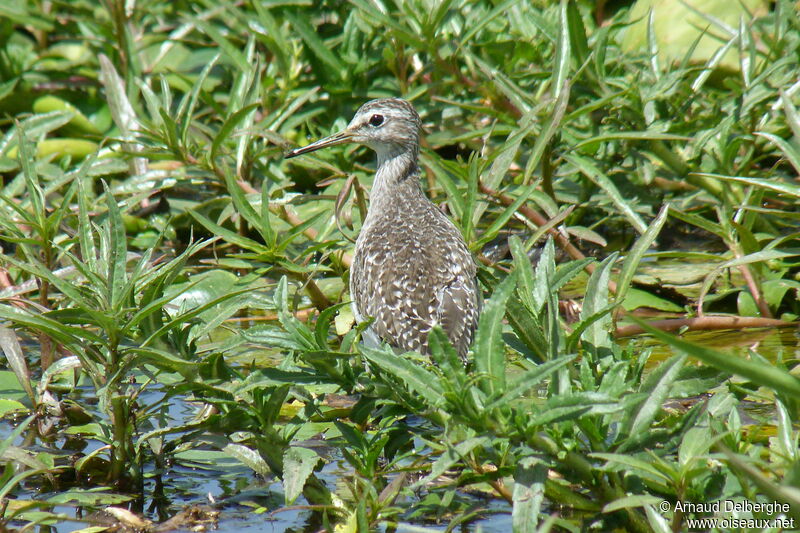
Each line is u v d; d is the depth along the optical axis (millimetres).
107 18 18203
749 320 11914
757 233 12805
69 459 9375
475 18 14328
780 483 7090
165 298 7914
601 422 7535
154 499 8672
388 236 11203
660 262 13719
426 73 15164
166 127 12703
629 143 13336
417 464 8742
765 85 12711
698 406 7457
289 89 15180
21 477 7887
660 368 7484
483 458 8188
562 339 7941
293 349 7965
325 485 8727
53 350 10875
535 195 11898
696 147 12062
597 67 13070
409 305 10438
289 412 10312
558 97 11180
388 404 8562
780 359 8039
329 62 15203
